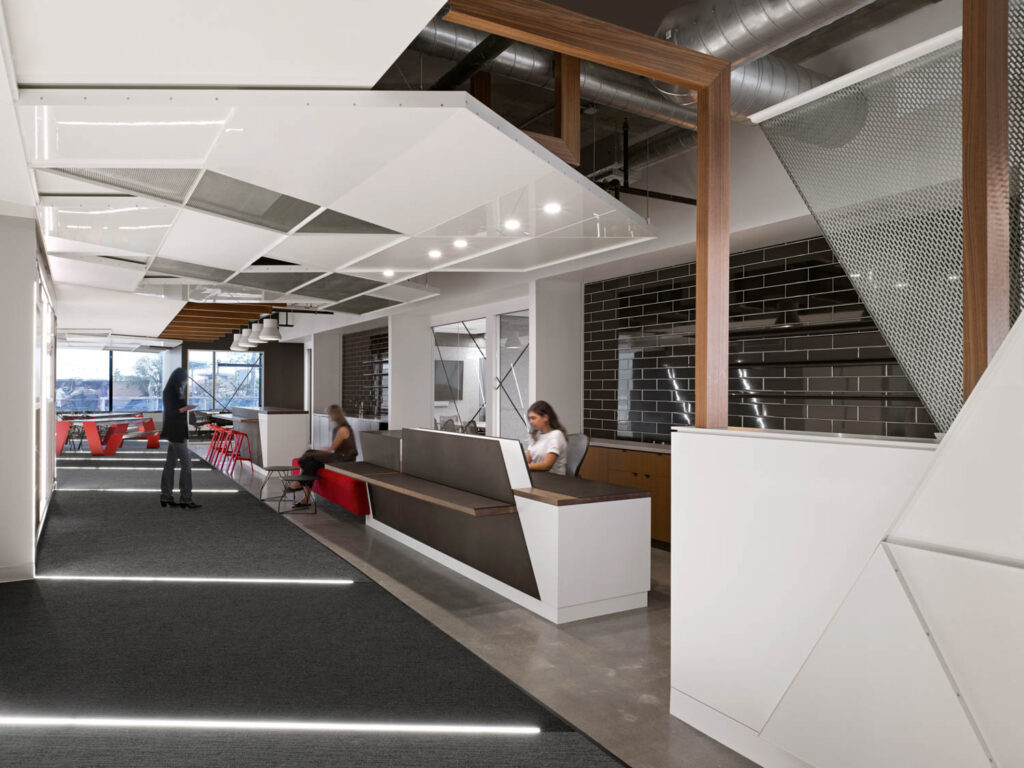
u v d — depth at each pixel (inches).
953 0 139.5
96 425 508.4
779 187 182.5
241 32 82.6
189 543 226.7
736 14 107.3
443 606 165.8
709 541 106.0
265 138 110.2
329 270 230.5
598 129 217.0
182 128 107.0
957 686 69.7
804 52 163.9
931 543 71.9
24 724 104.7
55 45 85.6
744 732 99.3
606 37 107.3
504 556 171.2
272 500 317.4
